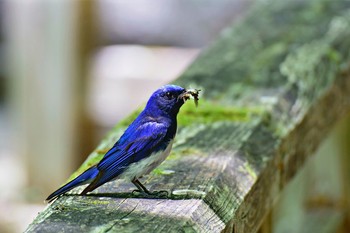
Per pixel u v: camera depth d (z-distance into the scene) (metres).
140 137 5.99
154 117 6.12
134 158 5.93
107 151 6.54
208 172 5.96
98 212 5.27
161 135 6.02
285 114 7.34
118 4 21.16
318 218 9.07
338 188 9.27
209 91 7.72
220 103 7.42
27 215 17.47
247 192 5.89
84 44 18.14
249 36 9.21
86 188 5.60
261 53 8.65
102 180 5.74
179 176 5.90
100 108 18.61
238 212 5.65
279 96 7.51
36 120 18.22
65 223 5.08
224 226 5.32
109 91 19.14
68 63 17.95
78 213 5.24
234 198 5.73
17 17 17.91
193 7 21.92
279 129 7.04
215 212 5.44
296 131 7.32
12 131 19.97
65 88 18.03
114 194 5.66
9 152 20.17
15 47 18.06
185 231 5.03
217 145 6.51
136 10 21.34
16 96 18.36
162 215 5.20
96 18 18.34
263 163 6.38
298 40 8.94
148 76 19.56
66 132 18.19
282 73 8.06
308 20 9.58
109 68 19.50
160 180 5.86
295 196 8.70
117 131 7.06
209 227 5.21
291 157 7.16
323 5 10.06
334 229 8.97
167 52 20.77
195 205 5.38
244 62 8.43
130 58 20.02
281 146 6.84
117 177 5.89
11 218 17.31
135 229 4.99
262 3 10.37
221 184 5.79
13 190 18.23
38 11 17.75
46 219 5.14
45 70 18.00
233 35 9.30
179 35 21.78
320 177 9.29
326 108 8.24
